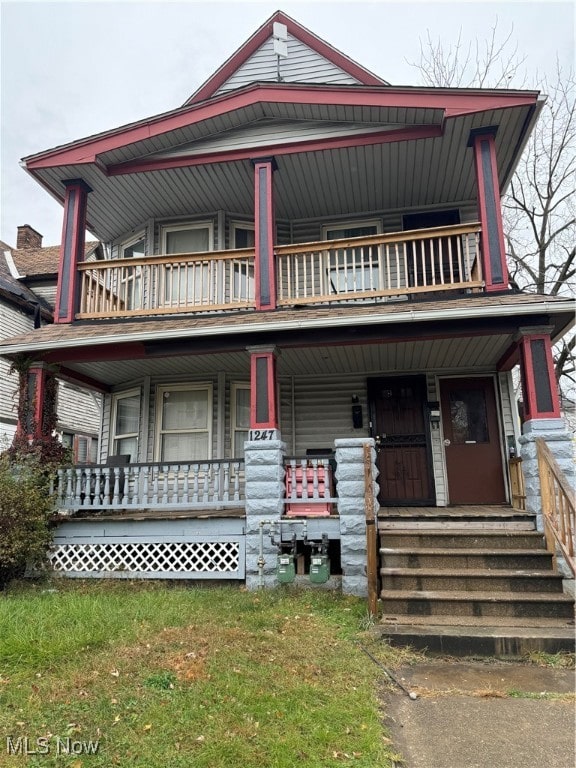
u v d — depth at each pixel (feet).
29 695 11.60
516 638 14.89
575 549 17.49
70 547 23.47
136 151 26.71
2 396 41.57
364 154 26.04
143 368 28.91
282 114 25.58
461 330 22.03
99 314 25.99
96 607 17.60
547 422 20.45
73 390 51.49
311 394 30.66
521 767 9.53
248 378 30.60
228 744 9.78
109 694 11.62
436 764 9.65
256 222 25.31
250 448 21.99
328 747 9.89
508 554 18.57
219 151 26.25
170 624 16.29
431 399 29.14
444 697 12.42
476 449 28.48
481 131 23.84
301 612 17.66
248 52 31.99
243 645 14.48
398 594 17.35
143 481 23.68
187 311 25.20
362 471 20.66
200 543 22.44
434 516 21.24
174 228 31.76
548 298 21.11
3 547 20.99
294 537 20.79
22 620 16.29
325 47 30.94
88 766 9.24
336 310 23.57
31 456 23.41
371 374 30.19
